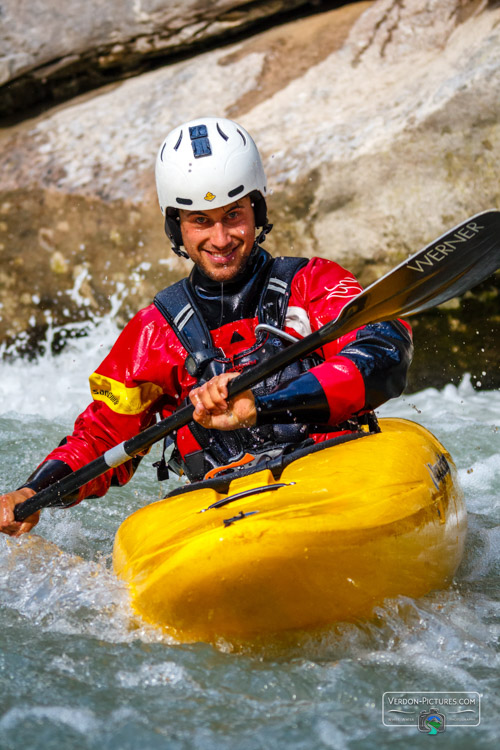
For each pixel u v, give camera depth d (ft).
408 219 47.16
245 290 23.77
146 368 24.32
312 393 20.65
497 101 45.03
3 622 20.43
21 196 55.16
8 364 55.67
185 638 18.79
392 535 18.92
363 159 47.44
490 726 15.83
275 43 57.36
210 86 57.00
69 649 18.94
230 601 18.08
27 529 23.75
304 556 17.88
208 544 18.13
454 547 21.50
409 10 53.88
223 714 16.48
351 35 55.16
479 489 31.71
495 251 21.84
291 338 21.91
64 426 41.52
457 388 47.78
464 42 49.44
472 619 19.97
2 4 61.72
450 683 17.35
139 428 25.25
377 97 50.83
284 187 48.65
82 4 60.75
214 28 59.41
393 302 21.38
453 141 46.01
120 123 57.11
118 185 53.26
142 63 61.77
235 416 20.12
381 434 22.44
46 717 16.49
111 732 15.97
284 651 18.70
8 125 61.52
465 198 46.29
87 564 22.17
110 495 32.27
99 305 54.39
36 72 61.26
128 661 18.37
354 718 16.26
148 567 19.15
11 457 36.22
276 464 21.30
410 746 15.34
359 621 18.98
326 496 19.29
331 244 48.75
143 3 59.67
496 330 46.96
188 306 23.88
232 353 23.72
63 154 56.29
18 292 55.88
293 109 52.80
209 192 22.91
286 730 15.89
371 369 21.26
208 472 22.79
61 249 54.54
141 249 52.60
